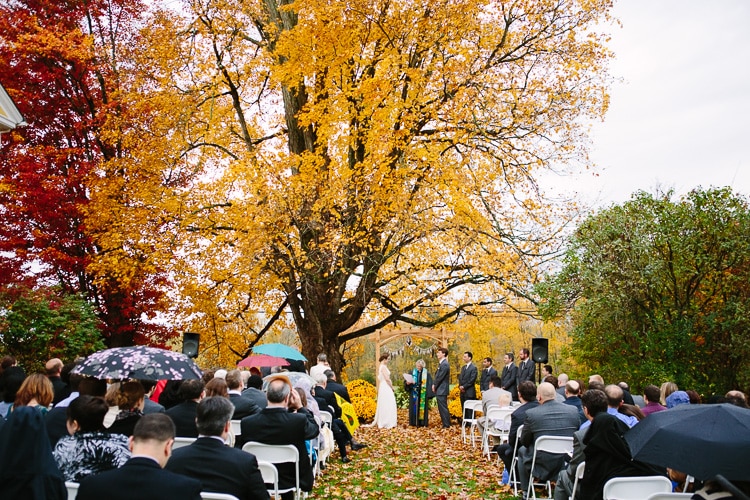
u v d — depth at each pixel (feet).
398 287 47.62
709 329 35.40
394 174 42.98
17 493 9.52
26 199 51.57
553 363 64.95
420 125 47.03
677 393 22.36
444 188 43.06
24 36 50.21
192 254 49.80
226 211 49.26
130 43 57.88
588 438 15.78
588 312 37.42
